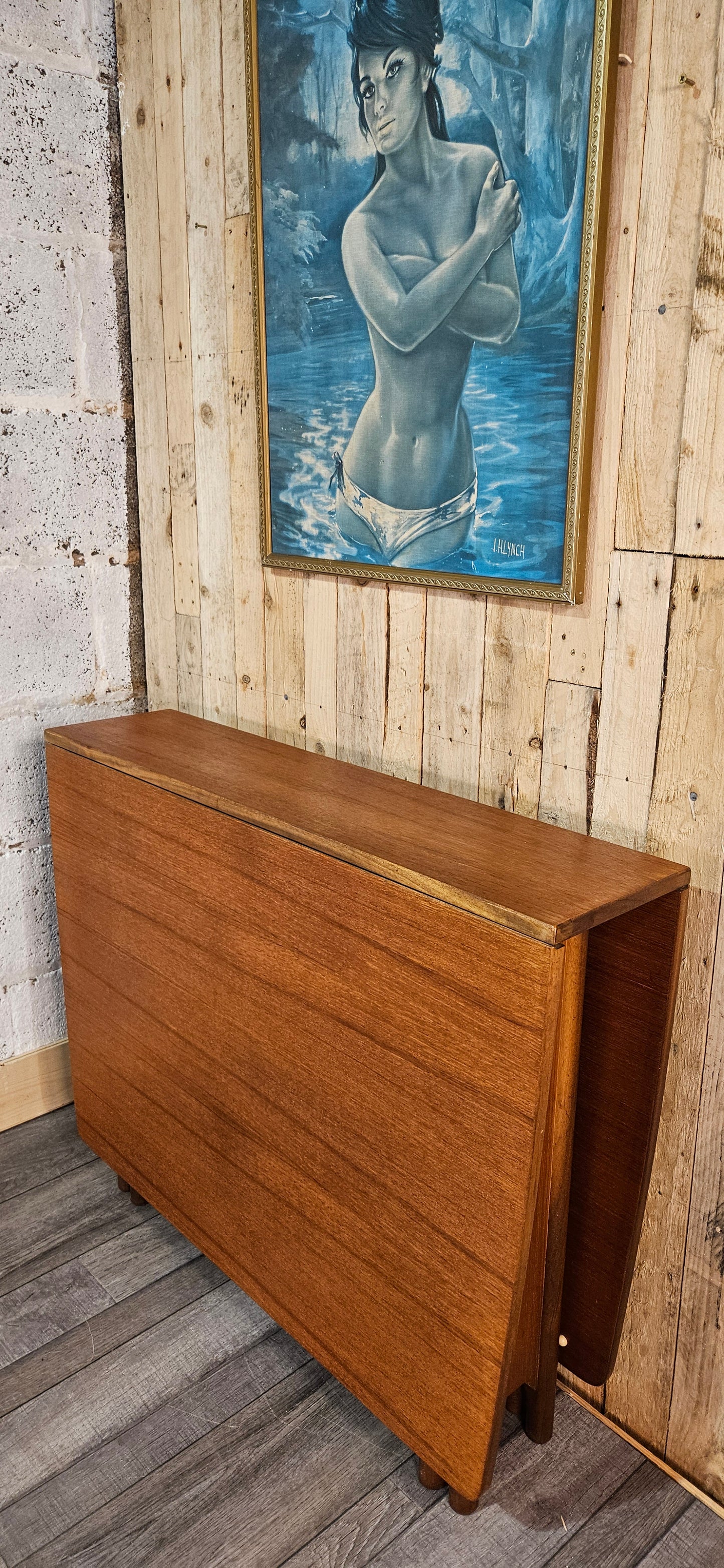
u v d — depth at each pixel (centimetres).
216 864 172
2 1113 254
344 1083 154
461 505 162
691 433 131
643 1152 148
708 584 133
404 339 163
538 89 135
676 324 130
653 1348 166
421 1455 157
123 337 237
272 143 179
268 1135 174
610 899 126
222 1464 167
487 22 139
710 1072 147
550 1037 121
